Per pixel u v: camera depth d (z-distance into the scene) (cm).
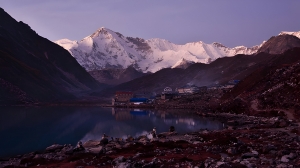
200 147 6425
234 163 4331
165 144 7012
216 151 5834
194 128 12481
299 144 6266
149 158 5350
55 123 14975
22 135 11350
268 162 4484
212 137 8050
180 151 6022
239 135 8156
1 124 14450
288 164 4281
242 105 17125
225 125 13212
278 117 12356
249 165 4212
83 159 5569
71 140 10256
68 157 6047
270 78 18825
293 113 13062
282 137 7412
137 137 10019
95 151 6322
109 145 7688
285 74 17738
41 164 5503
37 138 10694
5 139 10494
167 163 4769
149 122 15125
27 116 18338
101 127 13462
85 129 12900
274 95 15850
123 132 11975
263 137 7681
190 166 4431
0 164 5950
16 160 6488
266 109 14862
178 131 11544
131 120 16175
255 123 12188
